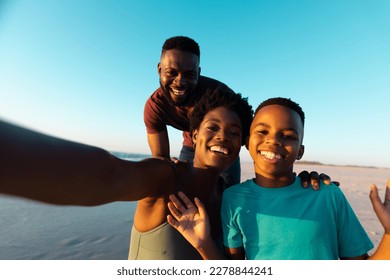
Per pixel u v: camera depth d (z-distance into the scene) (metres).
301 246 0.49
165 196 0.50
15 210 1.55
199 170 0.56
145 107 1.08
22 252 0.97
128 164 0.38
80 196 0.27
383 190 2.92
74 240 1.12
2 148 0.21
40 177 0.23
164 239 0.50
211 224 0.58
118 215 1.53
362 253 0.50
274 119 0.53
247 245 0.53
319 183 0.55
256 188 0.56
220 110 0.56
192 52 0.89
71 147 0.26
